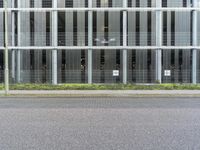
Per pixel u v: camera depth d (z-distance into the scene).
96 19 31.48
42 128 9.24
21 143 7.52
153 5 31.38
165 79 31.22
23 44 31.38
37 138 8.02
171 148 7.05
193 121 10.37
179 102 16.77
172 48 31.02
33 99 18.81
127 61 31.22
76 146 7.23
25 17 31.50
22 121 10.40
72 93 21.59
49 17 31.52
